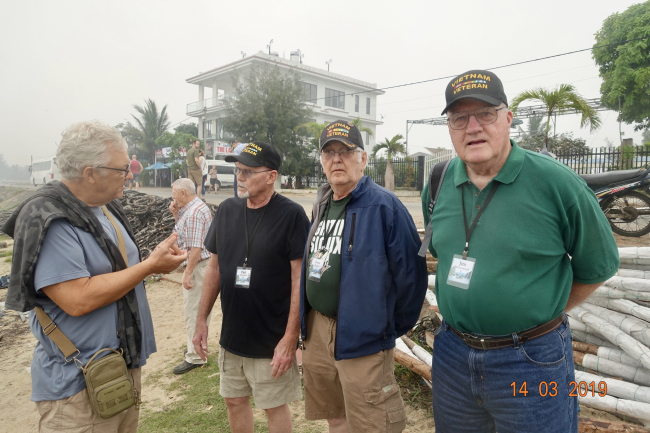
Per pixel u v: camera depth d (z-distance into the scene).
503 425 1.62
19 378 4.01
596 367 2.78
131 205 9.92
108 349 1.78
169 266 1.88
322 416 2.34
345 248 2.04
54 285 1.63
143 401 3.44
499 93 1.57
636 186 5.79
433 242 1.82
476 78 1.59
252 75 26.80
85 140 1.71
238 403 2.52
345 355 1.98
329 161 2.07
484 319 1.59
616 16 18.61
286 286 2.40
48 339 1.71
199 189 13.49
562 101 8.95
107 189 1.82
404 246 2.00
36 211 1.63
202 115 39.22
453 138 1.66
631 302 2.85
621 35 18.02
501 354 1.59
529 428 1.55
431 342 3.58
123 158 1.84
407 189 20.31
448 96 1.64
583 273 1.66
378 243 1.99
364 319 1.95
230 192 22.16
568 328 1.68
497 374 1.60
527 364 1.56
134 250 2.12
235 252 2.42
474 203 1.67
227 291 2.40
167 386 3.67
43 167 32.09
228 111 27.11
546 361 1.56
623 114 18.41
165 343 4.63
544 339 1.58
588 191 1.56
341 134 2.01
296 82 27.58
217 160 25.98
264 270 2.33
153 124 44.03
